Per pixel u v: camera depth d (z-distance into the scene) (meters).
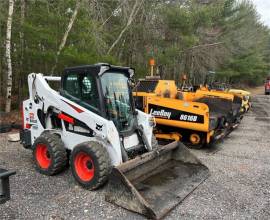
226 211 4.51
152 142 5.91
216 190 5.23
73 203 4.58
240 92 15.90
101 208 4.44
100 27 14.77
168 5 21.92
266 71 50.03
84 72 5.35
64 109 5.56
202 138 7.98
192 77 28.47
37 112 6.13
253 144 8.85
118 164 4.97
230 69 33.97
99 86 5.20
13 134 8.54
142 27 19.27
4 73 13.21
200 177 5.60
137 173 5.01
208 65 30.38
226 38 30.83
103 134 4.97
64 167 5.75
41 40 11.86
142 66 19.31
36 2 12.37
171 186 5.06
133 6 17.89
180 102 7.89
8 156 6.83
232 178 5.84
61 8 12.68
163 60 20.86
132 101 5.89
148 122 5.82
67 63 11.96
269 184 5.61
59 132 5.80
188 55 26.94
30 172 5.81
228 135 10.13
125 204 4.41
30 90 6.24
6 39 11.55
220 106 10.13
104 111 5.19
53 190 5.02
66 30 12.32
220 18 29.02
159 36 21.42
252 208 4.64
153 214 4.14
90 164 5.06
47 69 12.79
